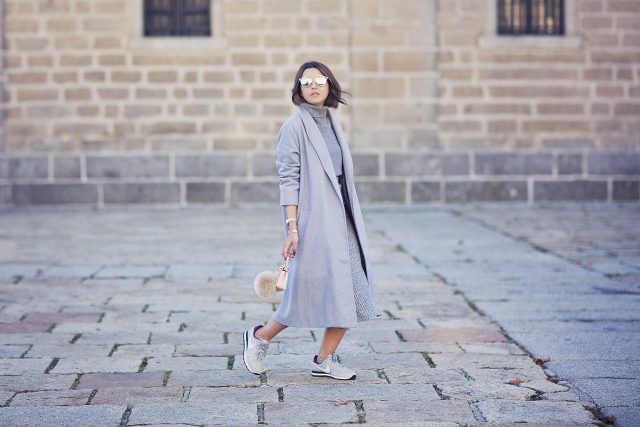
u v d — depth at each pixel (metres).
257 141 14.11
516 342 5.51
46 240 10.38
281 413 4.10
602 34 14.18
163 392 4.43
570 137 14.24
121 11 13.93
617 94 14.23
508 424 3.94
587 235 10.77
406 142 14.13
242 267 8.48
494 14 14.10
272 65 14.04
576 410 4.12
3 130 13.94
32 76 13.95
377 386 4.55
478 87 14.14
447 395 4.38
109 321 6.13
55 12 13.88
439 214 13.29
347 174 4.56
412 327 5.95
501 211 13.60
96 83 13.98
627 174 14.26
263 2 13.97
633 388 4.46
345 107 14.06
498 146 14.23
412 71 14.06
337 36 14.02
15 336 5.66
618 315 6.26
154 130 14.05
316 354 4.98
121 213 13.45
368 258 4.54
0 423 3.94
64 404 4.23
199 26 14.16
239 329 5.90
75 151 14.01
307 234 4.42
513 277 7.88
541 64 14.16
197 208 13.99
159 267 8.45
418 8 14.02
